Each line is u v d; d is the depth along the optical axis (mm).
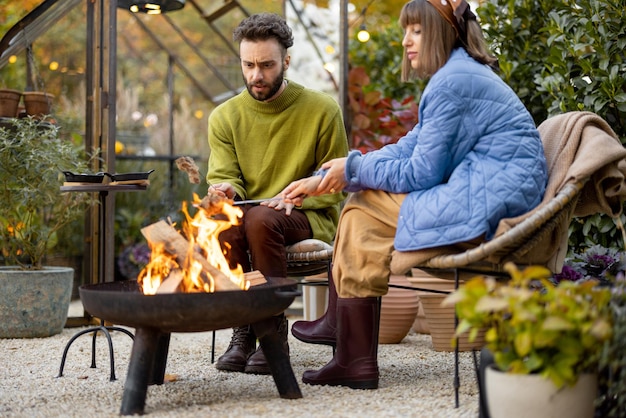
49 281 3873
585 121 2473
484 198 2309
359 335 2594
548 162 2498
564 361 1867
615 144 2367
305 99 3256
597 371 1959
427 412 2283
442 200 2346
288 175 3225
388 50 5758
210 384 2727
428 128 2412
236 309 2238
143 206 6289
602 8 3514
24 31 4441
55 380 2828
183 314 2201
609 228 3430
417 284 3547
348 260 2582
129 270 5883
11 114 4246
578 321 1843
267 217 2924
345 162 2564
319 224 3170
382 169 2500
